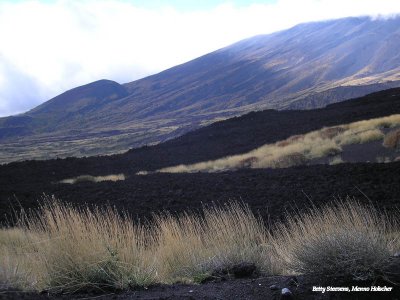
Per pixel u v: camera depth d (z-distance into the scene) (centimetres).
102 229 527
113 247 500
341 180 1536
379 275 401
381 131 2844
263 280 465
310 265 429
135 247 524
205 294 418
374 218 786
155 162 3981
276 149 3147
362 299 390
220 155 3784
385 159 2164
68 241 482
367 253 410
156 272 499
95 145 18112
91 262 468
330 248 421
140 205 1595
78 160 4394
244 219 721
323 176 1686
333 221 626
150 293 434
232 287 444
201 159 3766
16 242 765
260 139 4103
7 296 377
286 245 664
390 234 633
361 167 1708
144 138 18062
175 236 632
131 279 467
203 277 511
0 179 3484
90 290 444
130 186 2183
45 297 402
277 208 1275
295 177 1767
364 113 3931
